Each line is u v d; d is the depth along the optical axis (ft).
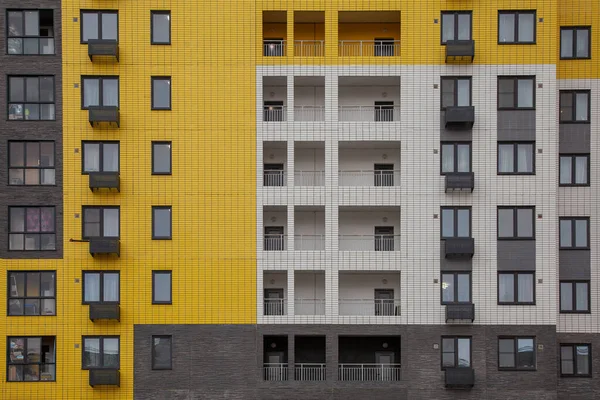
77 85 96.99
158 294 95.91
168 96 97.96
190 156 97.09
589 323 98.89
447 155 97.14
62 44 97.14
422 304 95.35
